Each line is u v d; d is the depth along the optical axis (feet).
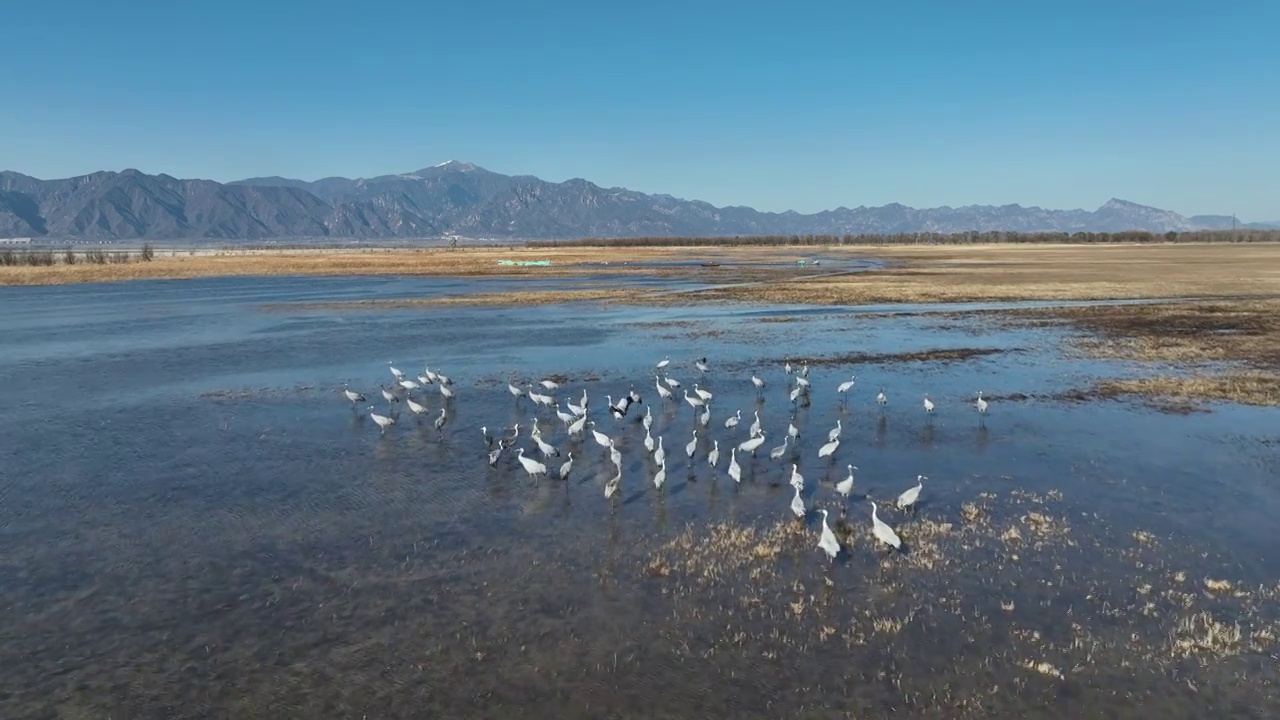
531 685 50.62
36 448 102.99
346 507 81.87
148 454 100.37
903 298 278.46
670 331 204.85
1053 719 46.44
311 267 467.11
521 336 197.88
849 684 49.98
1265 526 74.28
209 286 351.67
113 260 517.14
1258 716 46.21
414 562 68.64
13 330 212.02
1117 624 56.49
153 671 53.21
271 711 48.78
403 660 53.83
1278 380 136.98
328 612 60.34
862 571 65.26
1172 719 46.19
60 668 53.67
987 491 84.58
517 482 89.56
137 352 176.04
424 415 120.67
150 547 72.64
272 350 178.40
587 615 58.90
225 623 59.11
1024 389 133.18
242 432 110.52
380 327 215.10
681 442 106.42
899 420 114.62
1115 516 76.95
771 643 54.60
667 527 75.61
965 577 63.98
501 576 65.57
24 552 71.72
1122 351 168.66
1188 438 103.40
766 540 71.36
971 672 51.01
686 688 49.96
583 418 105.40
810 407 123.85
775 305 263.70
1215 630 55.01
